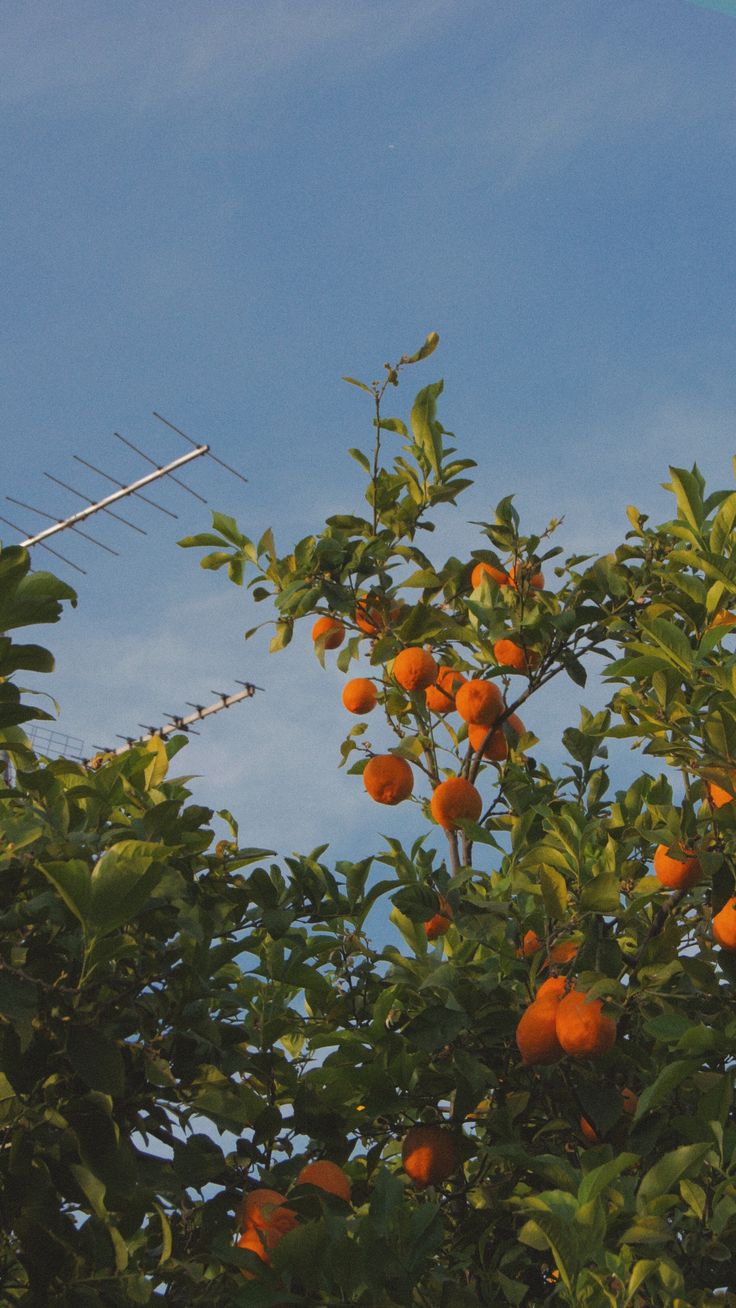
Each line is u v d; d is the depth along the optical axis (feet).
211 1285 12.24
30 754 13.85
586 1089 13.56
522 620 18.10
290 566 18.94
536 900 14.49
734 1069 13.24
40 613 11.27
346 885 15.61
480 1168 14.87
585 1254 9.36
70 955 11.58
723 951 12.73
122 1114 12.53
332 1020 15.75
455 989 13.65
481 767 18.57
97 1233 11.28
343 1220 10.85
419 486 19.47
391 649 18.01
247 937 14.35
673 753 12.71
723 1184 11.16
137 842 10.84
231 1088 13.06
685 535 14.24
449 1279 11.60
